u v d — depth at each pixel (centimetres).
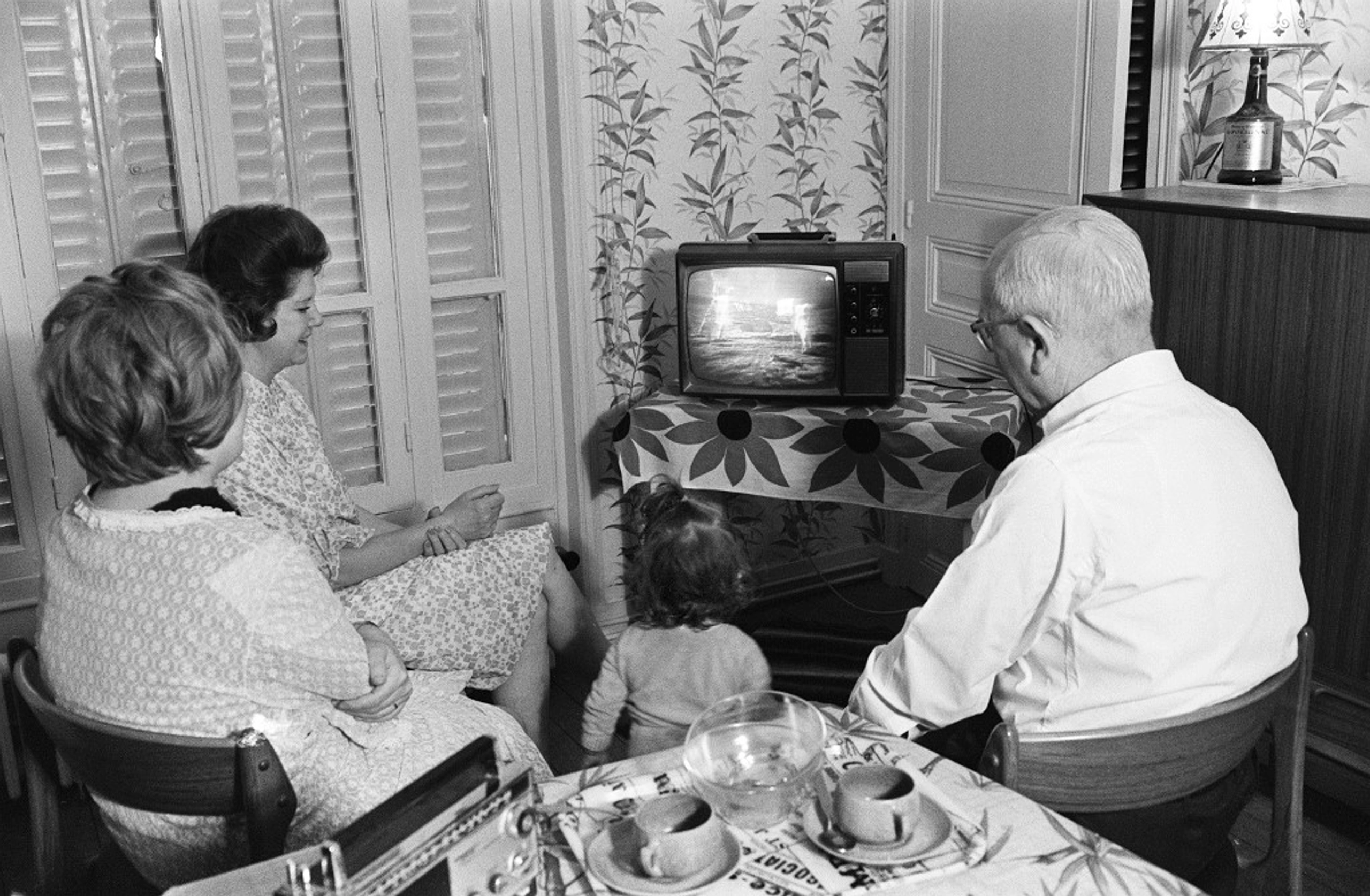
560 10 273
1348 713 213
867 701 144
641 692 197
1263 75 235
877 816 108
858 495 245
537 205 292
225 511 136
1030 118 273
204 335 129
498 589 216
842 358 243
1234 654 136
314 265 202
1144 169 269
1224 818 140
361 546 214
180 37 248
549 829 115
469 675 192
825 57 307
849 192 320
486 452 302
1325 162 243
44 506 254
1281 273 205
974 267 298
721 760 123
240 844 139
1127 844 134
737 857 108
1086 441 135
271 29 256
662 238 298
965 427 234
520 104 285
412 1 269
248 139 259
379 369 283
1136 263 139
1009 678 144
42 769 149
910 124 312
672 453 256
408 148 275
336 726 151
